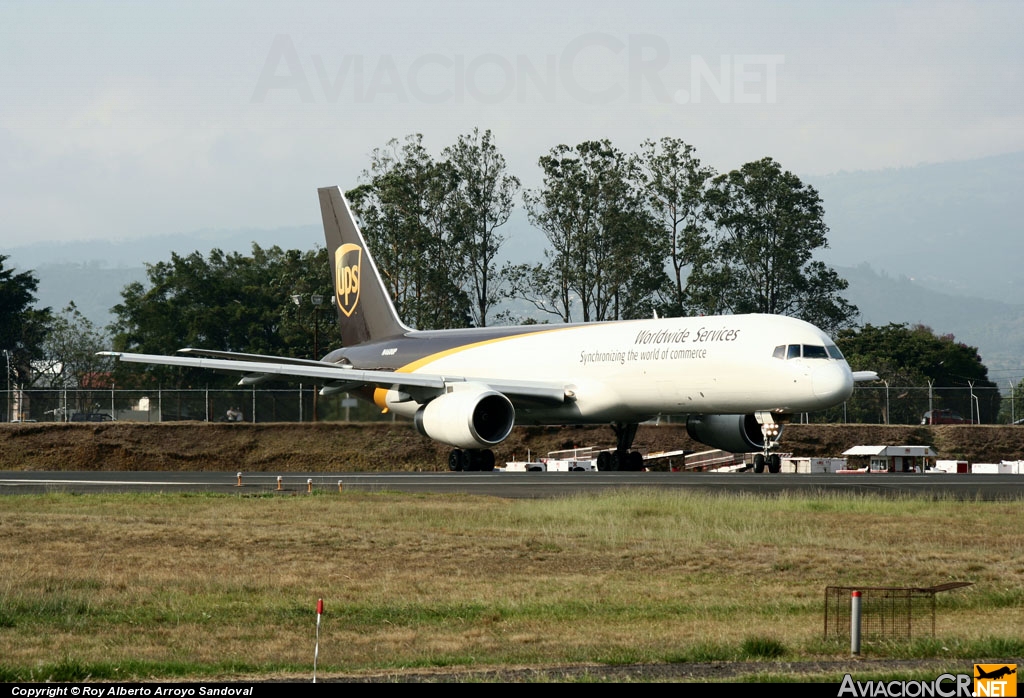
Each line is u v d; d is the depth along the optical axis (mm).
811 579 72188
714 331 164000
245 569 75625
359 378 179250
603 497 114500
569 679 44812
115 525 94812
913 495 118250
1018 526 93812
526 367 189250
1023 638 53469
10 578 70688
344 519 99312
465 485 138375
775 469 171500
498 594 67250
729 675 45844
